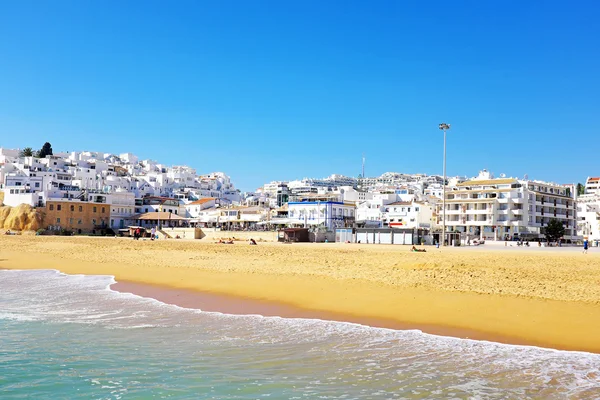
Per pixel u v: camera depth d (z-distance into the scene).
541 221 125.81
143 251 64.81
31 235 121.88
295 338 18.25
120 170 199.75
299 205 122.88
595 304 22.00
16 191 141.25
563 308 21.30
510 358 15.49
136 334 19.02
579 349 16.34
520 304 22.23
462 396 12.34
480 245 97.75
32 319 21.98
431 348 16.73
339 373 14.16
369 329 19.59
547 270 34.78
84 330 19.70
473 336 18.22
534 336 17.89
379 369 14.52
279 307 24.39
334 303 24.67
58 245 79.44
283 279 32.66
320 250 63.94
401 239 93.69
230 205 171.75
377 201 140.12
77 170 171.38
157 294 29.25
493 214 119.81
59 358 15.80
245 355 16.00
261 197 199.25
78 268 44.75
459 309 22.03
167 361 15.42
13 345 17.39
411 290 26.58
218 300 26.67
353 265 41.56
